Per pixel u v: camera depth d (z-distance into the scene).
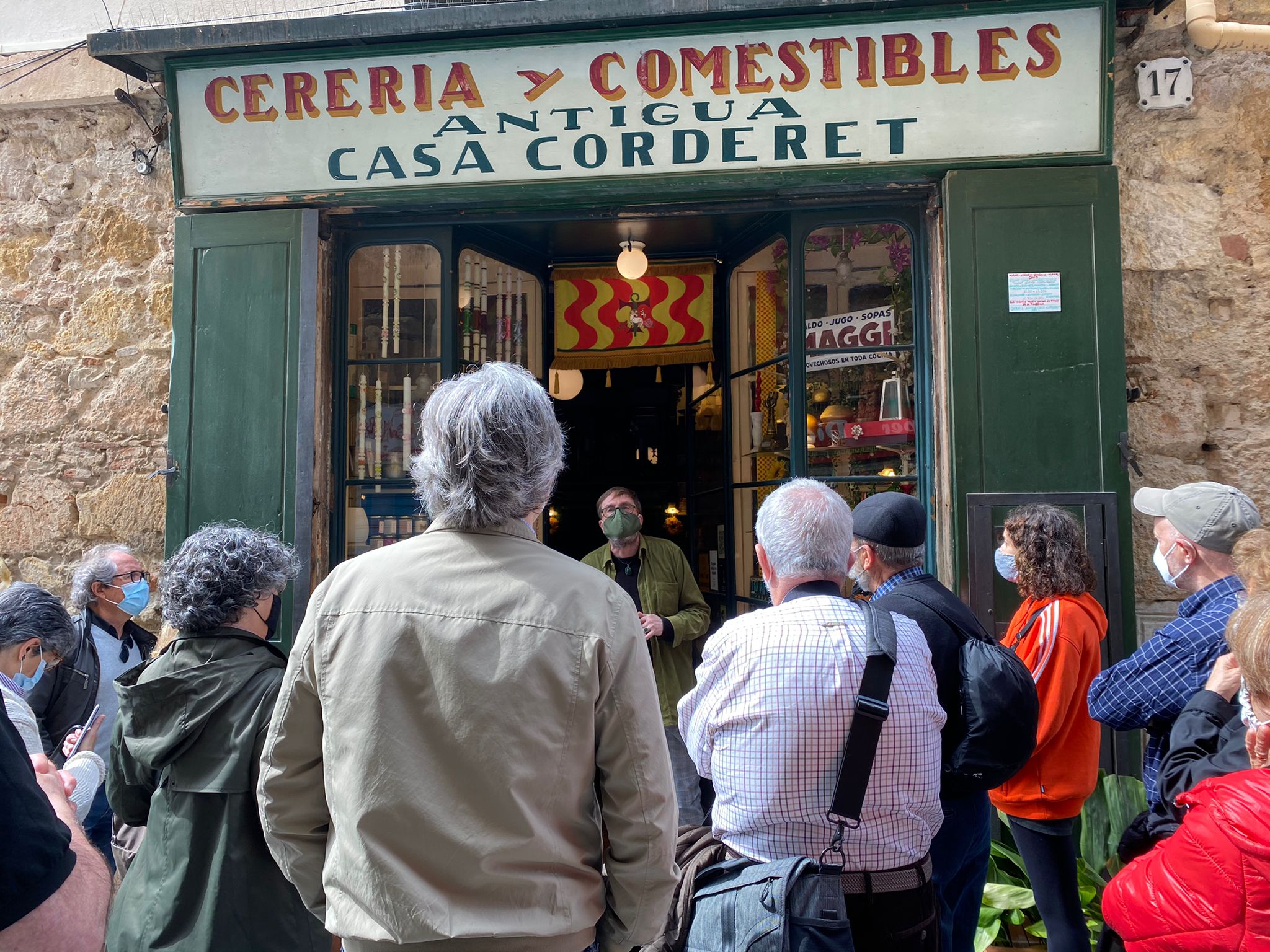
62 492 3.95
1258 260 3.38
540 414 1.39
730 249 4.36
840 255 3.58
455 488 1.34
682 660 3.69
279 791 1.38
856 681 1.59
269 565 1.85
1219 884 1.27
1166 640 1.99
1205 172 3.43
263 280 3.49
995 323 3.14
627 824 1.32
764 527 1.83
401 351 3.74
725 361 4.41
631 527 3.60
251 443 3.46
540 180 3.34
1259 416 3.34
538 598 1.29
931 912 1.63
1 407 4.01
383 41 3.30
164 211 3.99
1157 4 3.22
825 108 3.20
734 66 3.21
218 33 3.30
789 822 1.59
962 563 3.11
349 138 3.40
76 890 1.08
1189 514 2.16
